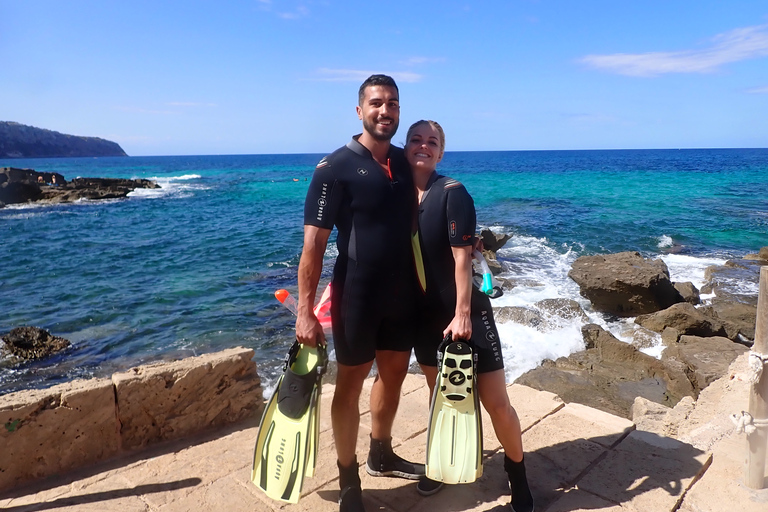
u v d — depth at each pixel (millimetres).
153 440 3369
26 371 9625
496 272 15570
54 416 3020
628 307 12367
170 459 3201
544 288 13898
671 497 2752
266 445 2572
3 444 2891
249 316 12477
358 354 2615
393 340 2727
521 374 9102
